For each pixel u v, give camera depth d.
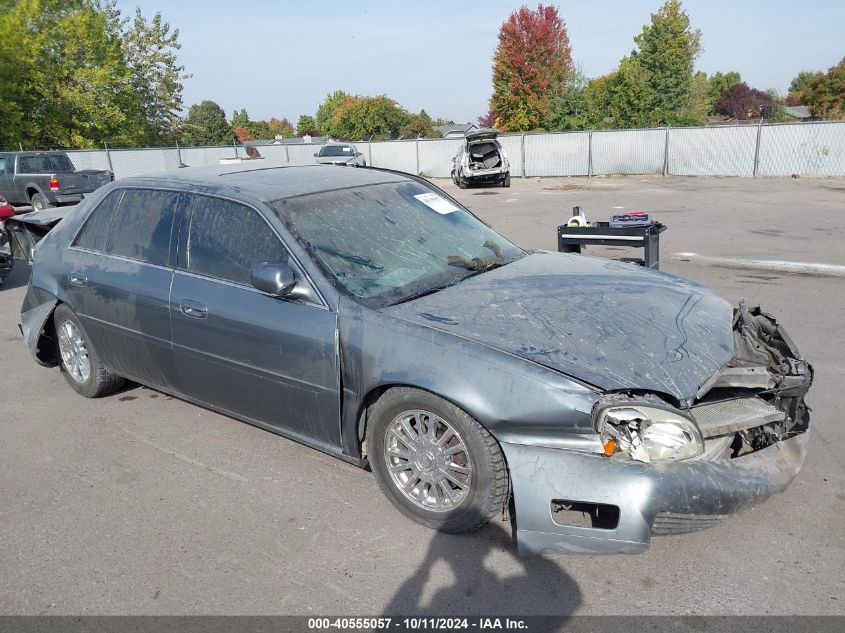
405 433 3.09
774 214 12.76
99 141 30.59
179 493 3.50
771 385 2.97
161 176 4.26
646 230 6.11
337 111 74.94
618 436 2.58
